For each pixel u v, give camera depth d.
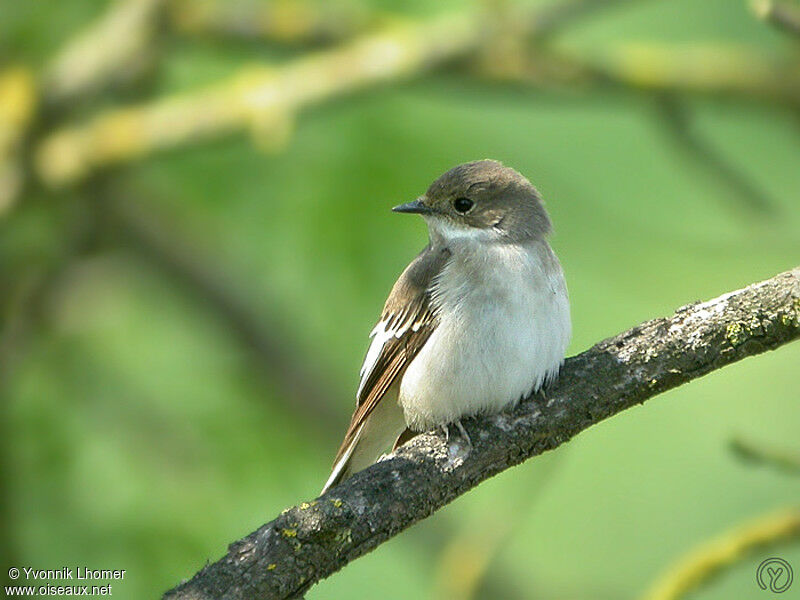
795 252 13.15
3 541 11.46
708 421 13.87
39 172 12.89
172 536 11.59
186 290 14.52
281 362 14.30
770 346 7.88
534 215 9.99
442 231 10.09
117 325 13.81
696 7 14.02
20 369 13.02
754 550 8.99
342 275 12.62
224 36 13.11
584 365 8.13
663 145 13.13
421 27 12.50
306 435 13.89
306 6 13.45
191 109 12.50
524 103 13.25
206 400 13.34
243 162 13.20
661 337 8.04
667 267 13.42
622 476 13.70
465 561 11.19
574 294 13.41
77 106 13.15
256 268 13.42
